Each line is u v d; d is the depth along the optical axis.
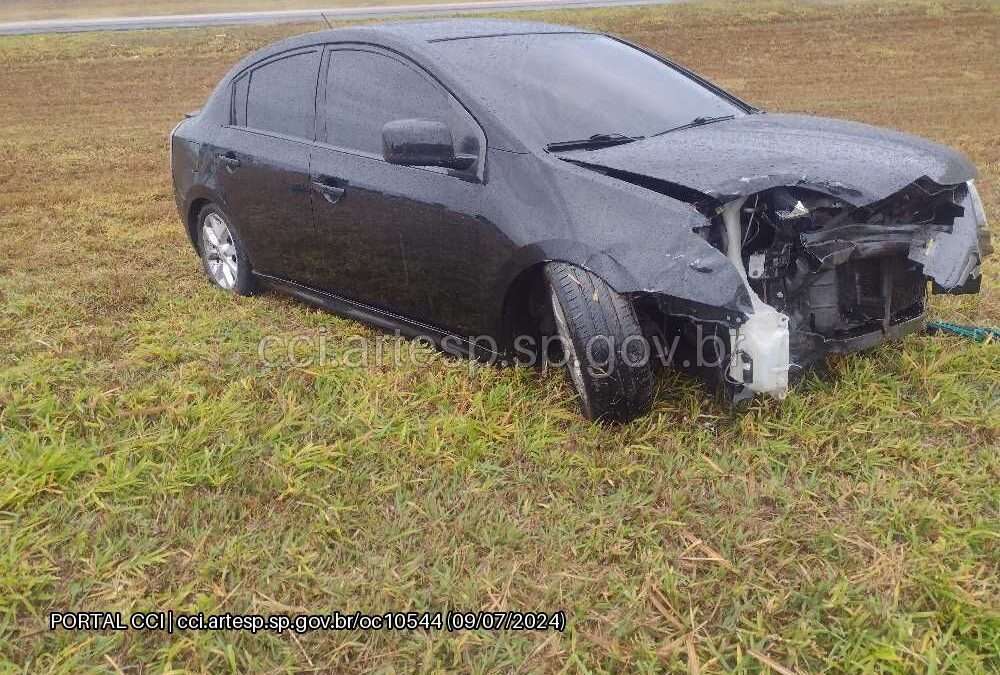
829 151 3.19
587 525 2.66
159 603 2.37
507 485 2.89
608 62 4.00
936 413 3.21
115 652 2.23
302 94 4.28
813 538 2.55
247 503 2.81
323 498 2.83
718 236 2.97
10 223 7.12
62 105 16.52
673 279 2.72
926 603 2.31
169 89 18.28
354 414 3.30
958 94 14.76
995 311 4.22
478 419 3.27
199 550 2.56
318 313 4.56
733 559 2.50
